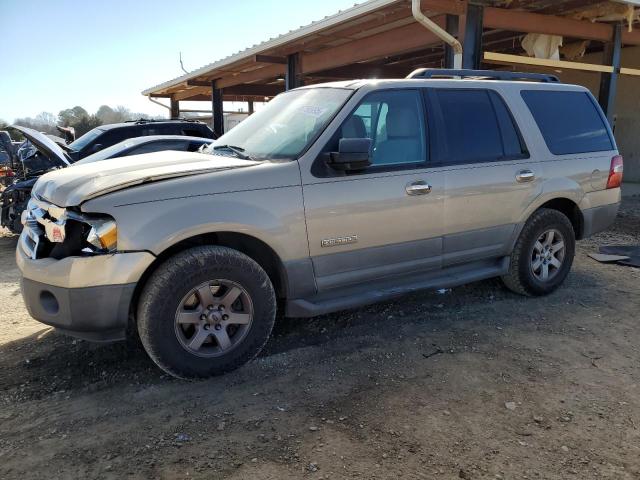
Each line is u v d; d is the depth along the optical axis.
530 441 2.93
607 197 5.66
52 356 4.02
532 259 5.20
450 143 4.54
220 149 4.52
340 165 3.85
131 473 2.68
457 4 8.11
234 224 3.53
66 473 2.68
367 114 4.15
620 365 3.84
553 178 5.12
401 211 4.20
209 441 2.94
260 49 12.26
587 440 2.94
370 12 8.76
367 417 3.16
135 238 3.27
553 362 3.88
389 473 2.66
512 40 12.44
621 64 14.08
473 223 4.65
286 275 3.81
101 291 3.25
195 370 3.54
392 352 4.04
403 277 4.44
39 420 3.17
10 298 5.62
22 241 3.84
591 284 5.71
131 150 8.87
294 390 3.48
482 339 4.28
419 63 16.64
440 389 3.48
